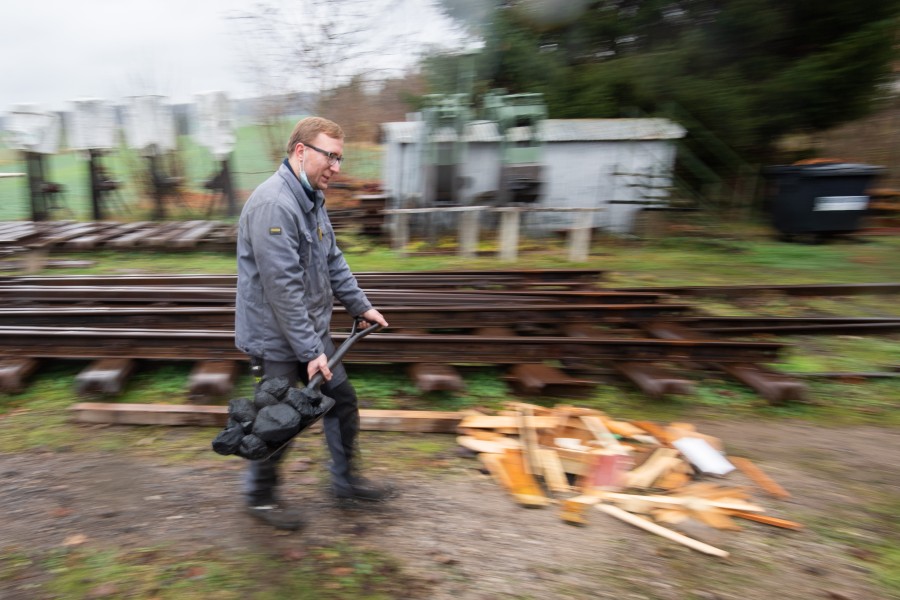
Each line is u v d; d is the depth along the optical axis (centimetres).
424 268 824
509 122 934
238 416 244
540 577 264
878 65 1155
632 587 261
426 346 452
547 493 327
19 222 991
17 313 477
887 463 380
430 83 1300
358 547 278
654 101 1234
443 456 363
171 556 266
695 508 314
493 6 1270
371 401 429
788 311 674
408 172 1038
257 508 285
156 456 349
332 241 285
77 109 1058
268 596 245
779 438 408
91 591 245
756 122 1190
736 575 272
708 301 695
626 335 545
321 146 247
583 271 720
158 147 1155
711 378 491
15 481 320
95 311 480
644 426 399
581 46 1297
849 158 1582
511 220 896
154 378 443
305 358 255
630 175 1074
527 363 465
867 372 513
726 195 1296
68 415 391
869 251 1003
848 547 295
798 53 1245
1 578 250
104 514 295
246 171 1389
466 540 286
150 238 854
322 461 349
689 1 1211
